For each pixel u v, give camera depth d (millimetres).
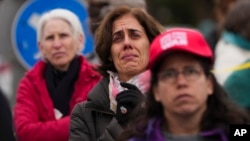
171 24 49219
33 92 13578
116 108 11023
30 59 17469
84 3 17094
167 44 8656
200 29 45500
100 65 11766
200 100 8648
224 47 13430
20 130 13297
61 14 13852
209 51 8727
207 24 46344
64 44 13656
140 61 11477
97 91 11430
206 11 49312
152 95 8945
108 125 10875
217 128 8750
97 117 11367
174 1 49281
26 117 13367
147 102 8984
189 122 8750
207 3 49219
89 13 15312
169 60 8680
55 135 13078
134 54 11445
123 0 14906
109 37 11617
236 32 13258
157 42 8734
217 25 18203
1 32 17625
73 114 11484
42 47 13852
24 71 17875
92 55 16406
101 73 11711
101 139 10875
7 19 17578
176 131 8789
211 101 8867
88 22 15695
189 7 49469
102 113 11352
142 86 11008
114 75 11562
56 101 13484
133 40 11547
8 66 17859
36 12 17375
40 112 13508
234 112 8836
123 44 11492
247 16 13211
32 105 13523
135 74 11445
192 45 8641
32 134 13164
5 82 18078
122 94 10891
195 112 8711
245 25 13188
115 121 10867
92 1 15117
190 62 8664
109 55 11680
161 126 8898
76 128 11383
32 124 13258
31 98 13578
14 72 17859
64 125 13070
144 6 15094
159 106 8953
